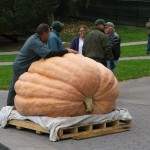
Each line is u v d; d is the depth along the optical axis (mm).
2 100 13922
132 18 46250
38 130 9344
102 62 13008
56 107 9047
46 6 35375
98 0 47219
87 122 9234
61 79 9125
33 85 9328
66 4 41812
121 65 21797
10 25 34812
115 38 14570
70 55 9516
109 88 9375
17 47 35250
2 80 18281
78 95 9055
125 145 8758
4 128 10008
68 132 9203
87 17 47000
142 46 31516
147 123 10602
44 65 9422
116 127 9688
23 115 9680
